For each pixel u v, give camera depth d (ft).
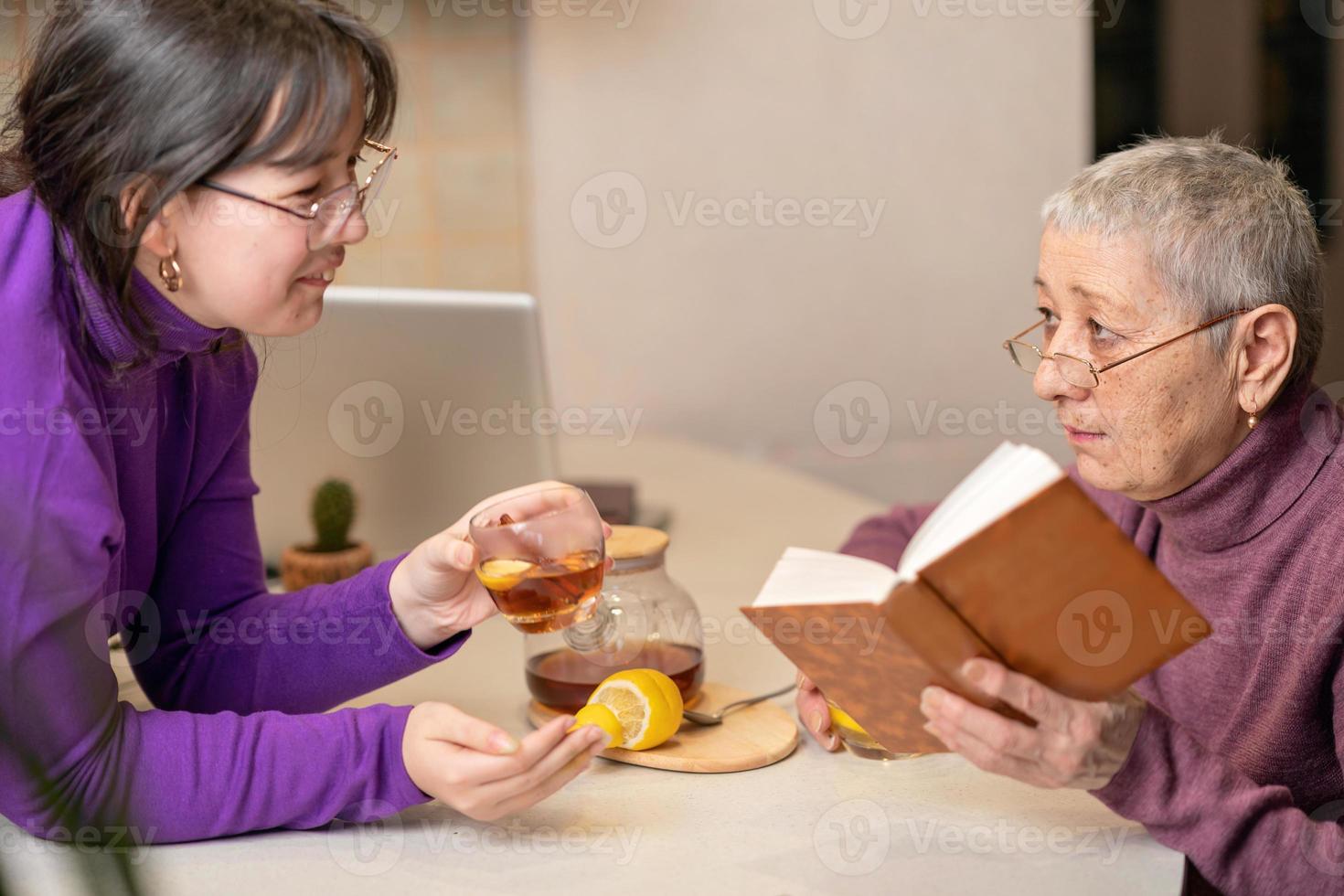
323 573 5.51
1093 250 3.89
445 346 5.69
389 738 3.57
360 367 5.68
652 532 4.46
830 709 4.03
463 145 10.64
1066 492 2.76
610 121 10.81
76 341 3.53
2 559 3.32
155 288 3.59
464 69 10.53
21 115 3.60
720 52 10.85
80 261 3.47
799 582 3.28
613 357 11.20
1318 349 4.01
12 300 3.38
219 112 3.31
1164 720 3.37
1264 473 3.95
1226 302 3.81
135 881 2.63
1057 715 3.11
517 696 4.60
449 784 3.44
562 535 3.57
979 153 11.34
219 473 4.50
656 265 11.11
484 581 3.61
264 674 4.25
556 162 10.80
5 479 3.32
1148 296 3.83
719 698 4.39
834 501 7.93
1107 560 2.85
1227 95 10.26
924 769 3.96
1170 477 4.00
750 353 11.39
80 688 3.43
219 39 3.31
